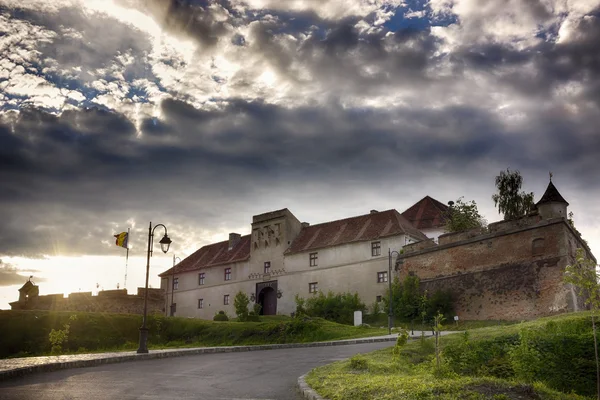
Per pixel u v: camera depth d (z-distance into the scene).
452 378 14.02
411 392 11.24
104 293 65.69
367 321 53.41
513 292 44.72
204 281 74.38
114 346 44.81
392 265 54.97
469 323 45.53
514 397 11.30
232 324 48.91
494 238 47.41
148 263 27.39
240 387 14.41
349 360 18.84
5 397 11.98
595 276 13.23
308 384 13.86
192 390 13.73
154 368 19.28
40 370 17.05
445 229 62.94
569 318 24.11
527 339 19.92
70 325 47.31
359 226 61.72
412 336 34.06
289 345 33.69
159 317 50.56
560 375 19.08
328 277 60.28
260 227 69.56
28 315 48.78
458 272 49.22
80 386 13.99
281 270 65.44
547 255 43.62
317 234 65.75
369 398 11.19
